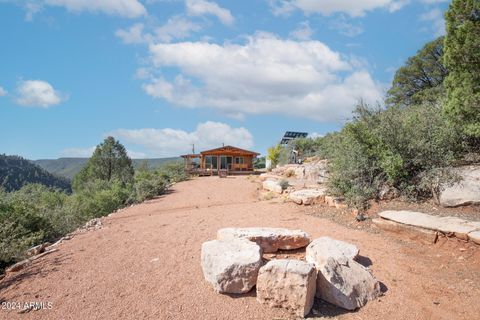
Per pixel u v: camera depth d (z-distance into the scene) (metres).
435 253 5.77
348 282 4.33
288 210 9.37
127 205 14.67
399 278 4.89
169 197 15.47
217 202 13.21
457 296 4.41
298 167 18.19
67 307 4.19
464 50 7.45
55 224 9.69
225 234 5.86
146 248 6.38
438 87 18.94
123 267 5.41
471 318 3.92
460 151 8.80
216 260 4.60
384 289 4.58
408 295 4.43
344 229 7.23
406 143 8.75
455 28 7.82
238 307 4.08
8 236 7.07
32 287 4.81
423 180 8.12
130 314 3.98
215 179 23.14
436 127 8.73
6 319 3.96
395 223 6.80
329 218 8.15
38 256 6.22
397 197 8.41
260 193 14.73
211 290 4.48
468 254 5.52
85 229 8.82
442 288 4.61
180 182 22.41
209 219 8.95
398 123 9.00
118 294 4.48
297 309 3.94
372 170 8.91
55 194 17.86
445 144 8.66
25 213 8.62
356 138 9.11
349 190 8.98
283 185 13.37
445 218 6.57
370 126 9.62
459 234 5.79
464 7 7.52
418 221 6.50
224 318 3.88
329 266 4.39
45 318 3.96
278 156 32.03
